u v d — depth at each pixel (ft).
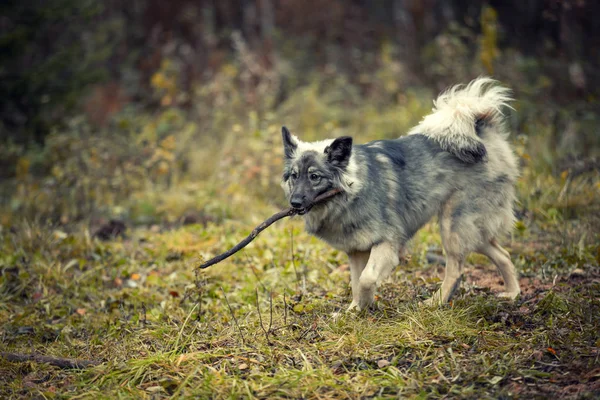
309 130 49.29
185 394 16.07
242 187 38.78
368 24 75.00
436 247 28.32
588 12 50.70
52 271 27.84
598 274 23.45
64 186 39.24
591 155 36.14
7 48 48.70
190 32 77.10
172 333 20.85
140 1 82.33
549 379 15.44
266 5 77.20
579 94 45.52
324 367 16.85
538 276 24.26
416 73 59.72
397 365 17.10
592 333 17.60
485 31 47.44
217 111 52.08
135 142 44.55
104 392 16.55
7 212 37.63
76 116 50.44
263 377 16.55
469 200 22.25
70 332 22.53
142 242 32.99
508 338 17.92
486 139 22.67
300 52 68.13
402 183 21.61
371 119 50.26
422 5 69.36
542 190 32.27
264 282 25.90
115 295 25.91
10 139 46.01
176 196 38.96
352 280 22.11
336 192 20.47
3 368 18.67
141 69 68.90
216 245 30.86
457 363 16.61
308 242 30.25
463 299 20.98
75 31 59.57
